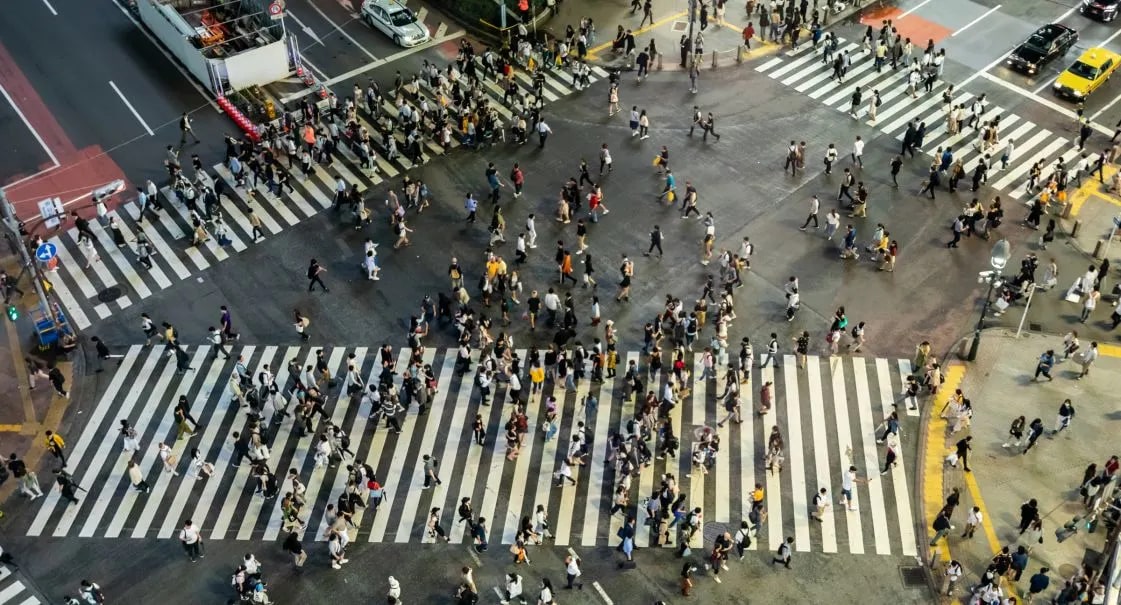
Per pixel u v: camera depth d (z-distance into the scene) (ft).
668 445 127.24
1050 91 188.44
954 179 164.55
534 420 133.39
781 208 163.43
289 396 137.08
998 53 197.67
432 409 135.13
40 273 143.23
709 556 118.21
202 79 189.16
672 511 118.42
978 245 156.87
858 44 200.95
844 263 154.10
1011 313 146.92
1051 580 115.96
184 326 147.33
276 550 120.16
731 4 211.82
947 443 130.11
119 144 176.86
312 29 204.23
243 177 168.35
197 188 165.68
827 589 115.24
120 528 122.62
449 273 153.07
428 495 125.18
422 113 182.60
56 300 151.43
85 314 149.38
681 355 134.82
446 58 197.26
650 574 116.88
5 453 131.13
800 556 118.42
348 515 119.65
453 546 120.06
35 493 126.11
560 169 171.73
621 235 158.71
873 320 145.59
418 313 148.05
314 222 163.12
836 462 128.06
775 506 123.44
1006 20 206.80
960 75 192.34
